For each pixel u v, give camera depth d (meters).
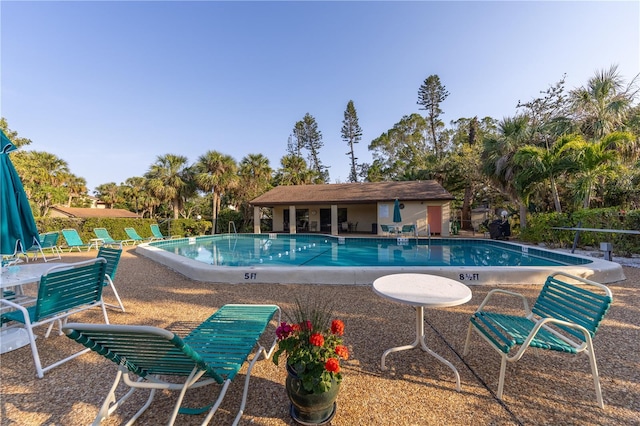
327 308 4.41
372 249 13.16
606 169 10.75
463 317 4.00
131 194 34.81
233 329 2.70
